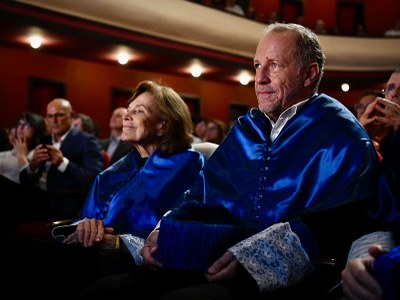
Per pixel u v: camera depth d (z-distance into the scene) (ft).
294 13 27.89
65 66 18.75
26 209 6.99
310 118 3.34
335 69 26.43
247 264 2.70
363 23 28.94
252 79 24.38
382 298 2.19
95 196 4.42
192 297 2.58
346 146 3.16
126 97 21.30
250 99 26.48
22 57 17.40
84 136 7.91
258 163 3.40
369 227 2.93
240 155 3.52
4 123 16.84
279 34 3.36
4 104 16.87
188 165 4.15
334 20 28.40
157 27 18.62
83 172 7.34
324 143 3.23
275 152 3.34
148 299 3.02
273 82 3.34
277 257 2.74
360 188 2.93
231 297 2.62
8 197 6.96
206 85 24.35
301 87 3.36
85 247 3.67
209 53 20.81
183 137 4.32
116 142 12.62
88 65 19.56
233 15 21.56
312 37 3.39
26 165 7.13
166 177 4.11
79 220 4.39
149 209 4.03
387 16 29.01
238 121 3.72
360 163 3.07
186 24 19.61
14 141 7.89
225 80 24.84
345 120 3.28
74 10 15.88
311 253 2.86
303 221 2.99
